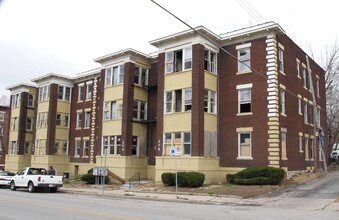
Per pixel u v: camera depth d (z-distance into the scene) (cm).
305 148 3209
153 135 3350
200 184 2503
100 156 3397
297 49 3250
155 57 3444
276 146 2559
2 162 6406
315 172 3141
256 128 2675
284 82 2822
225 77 2916
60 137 4356
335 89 5031
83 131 4250
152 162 3300
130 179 3009
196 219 1194
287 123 2803
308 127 3344
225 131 2844
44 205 1634
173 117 2827
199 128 2653
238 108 2802
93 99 4144
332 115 4900
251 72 2770
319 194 2042
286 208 1612
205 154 2695
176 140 2788
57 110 4366
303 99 3266
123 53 3331
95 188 2869
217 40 2916
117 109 3341
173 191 2384
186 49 2847
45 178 2592
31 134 4894
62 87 4462
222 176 2797
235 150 2767
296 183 2520
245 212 1441
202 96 2716
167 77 2928
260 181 2398
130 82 3297
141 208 1538
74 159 4297
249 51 2812
